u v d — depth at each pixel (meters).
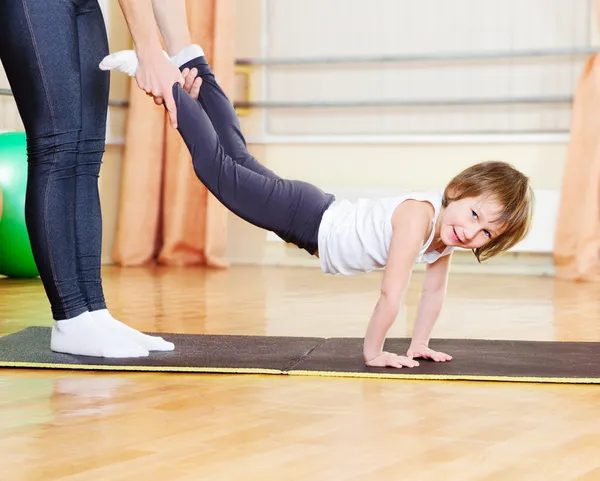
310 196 2.33
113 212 5.89
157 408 1.71
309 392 1.87
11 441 1.46
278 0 5.95
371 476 1.27
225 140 2.51
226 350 2.35
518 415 1.66
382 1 5.81
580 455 1.38
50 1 2.19
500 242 2.15
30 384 1.94
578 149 5.22
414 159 5.81
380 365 2.13
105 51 2.35
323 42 5.90
